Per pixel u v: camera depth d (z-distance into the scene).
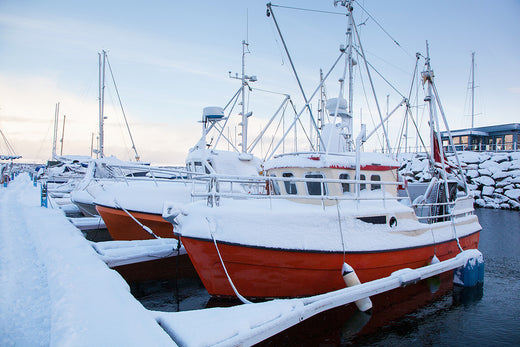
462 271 8.34
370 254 6.77
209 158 11.66
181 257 9.46
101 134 25.05
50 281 5.41
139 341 3.54
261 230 6.05
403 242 7.34
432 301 7.58
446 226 8.75
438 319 6.69
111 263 8.14
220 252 6.07
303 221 6.30
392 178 8.37
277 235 6.07
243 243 5.93
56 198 21.23
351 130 9.88
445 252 8.57
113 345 3.43
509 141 33.47
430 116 9.85
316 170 7.39
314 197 6.50
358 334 6.05
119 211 10.72
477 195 27.06
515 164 26.92
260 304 5.09
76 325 3.87
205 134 10.48
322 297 5.50
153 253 8.73
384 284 6.22
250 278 6.29
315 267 6.33
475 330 6.25
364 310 6.25
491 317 6.80
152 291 8.45
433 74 9.75
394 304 7.36
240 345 4.10
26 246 8.16
